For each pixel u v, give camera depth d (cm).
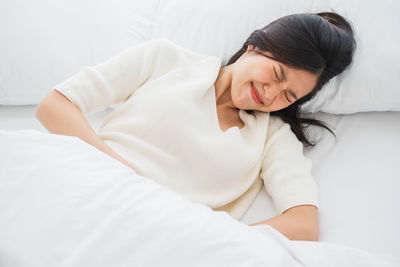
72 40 86
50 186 38
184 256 34
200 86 70
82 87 65
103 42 88
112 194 38
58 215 36
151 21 96
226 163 66
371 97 81
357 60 79
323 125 84
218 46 88
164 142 65
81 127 62
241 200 71
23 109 91
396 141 79
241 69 72
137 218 36
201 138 66
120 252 33
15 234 35
